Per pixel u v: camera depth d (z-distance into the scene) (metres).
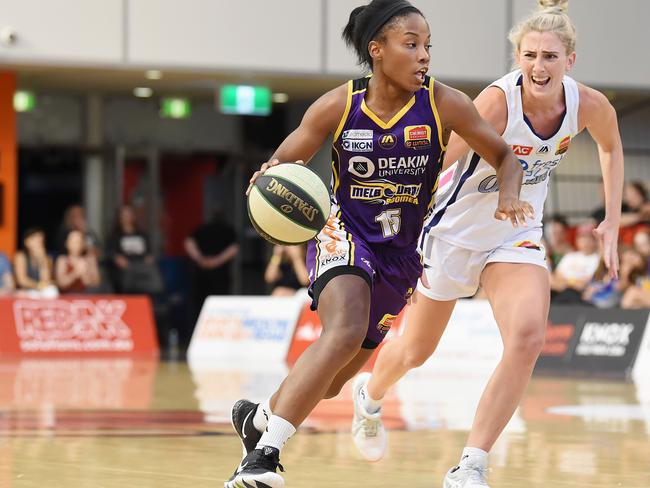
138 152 23.56
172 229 24.70
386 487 5.54
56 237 23.45
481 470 5.04
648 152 21.25
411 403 10.17
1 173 19.11
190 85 21.00
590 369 14.74
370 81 4.95
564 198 21.16
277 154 5.01
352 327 4.70
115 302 18.39
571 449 7.04
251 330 17.70
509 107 5.46
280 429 4.63
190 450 6.80
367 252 4.99
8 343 17.33
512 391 5.11
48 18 17.84
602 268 6.05
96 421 8.46
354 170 5.00
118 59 18.11
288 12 18.56
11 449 6.82
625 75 19.53
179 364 15.84
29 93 22.22
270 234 4.89
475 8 19.03
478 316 15.65
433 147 4.99
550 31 5.33
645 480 5.80
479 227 5.67
